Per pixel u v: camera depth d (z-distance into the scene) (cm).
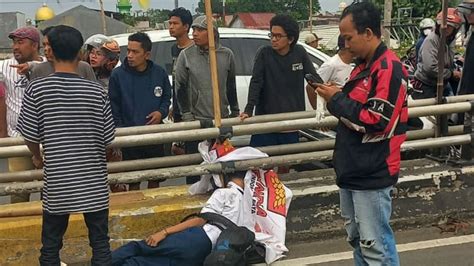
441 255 432
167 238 388
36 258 412
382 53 302
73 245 416
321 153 461
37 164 370
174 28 575
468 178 493
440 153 523
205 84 509
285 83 498
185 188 481
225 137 450
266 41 729
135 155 512
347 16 304
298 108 504
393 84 294
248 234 396
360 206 318
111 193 479
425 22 814
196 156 471
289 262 428
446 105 487
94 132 341
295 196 458
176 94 527
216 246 390
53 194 334
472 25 563
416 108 481
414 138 523
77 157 335
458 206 491
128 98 493
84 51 556
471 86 571
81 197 336
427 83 621
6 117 490
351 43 305
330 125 468
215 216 408
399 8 2666
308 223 462
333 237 468
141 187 656
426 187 483
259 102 512
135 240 417
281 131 464
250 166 438
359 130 302
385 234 321
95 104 340
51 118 332
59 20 2155
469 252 437
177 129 468
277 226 427
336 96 307
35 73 452
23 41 482
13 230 407
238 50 711
